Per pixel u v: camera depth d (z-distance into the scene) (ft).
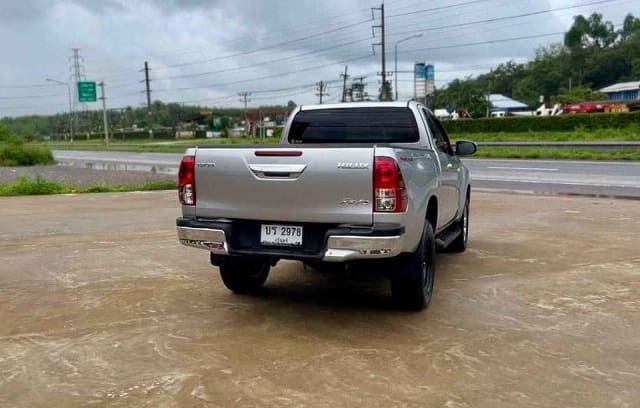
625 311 17.35
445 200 21.01
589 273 21.83
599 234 29.71
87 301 18.93
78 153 187.01
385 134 20.66
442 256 25.09
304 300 18.95
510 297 18.90
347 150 14.85
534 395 11.95
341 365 13.50
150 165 114.52
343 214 15.03
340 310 17.81
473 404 11.55
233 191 16.17
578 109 232.94
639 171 65.26
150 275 22.33
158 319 17.04
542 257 24.64
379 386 12.37
